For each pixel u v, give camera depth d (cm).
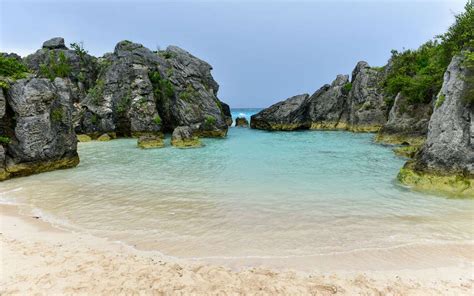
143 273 704
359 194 1360
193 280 679
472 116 1406
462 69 1516
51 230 975
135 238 919
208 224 1030
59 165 2000
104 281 665
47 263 741
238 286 659
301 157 2372
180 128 3266
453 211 1138
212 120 4181
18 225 1016
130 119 4103
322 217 1088
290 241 902
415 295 633
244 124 6531
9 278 667
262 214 1121
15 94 1809
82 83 4909
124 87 4188
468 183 1335
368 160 2208
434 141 1490
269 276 706
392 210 1155
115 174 1825
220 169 1941
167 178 1702
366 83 4753
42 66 4681
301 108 5253
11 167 1762
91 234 946
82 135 3869
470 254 815
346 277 706
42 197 1353
